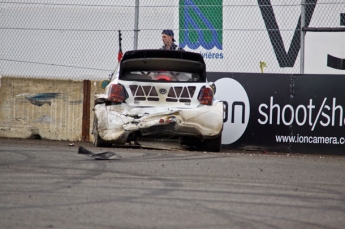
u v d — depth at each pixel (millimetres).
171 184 20750
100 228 14219
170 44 44156
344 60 55656
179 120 31828
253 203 18172
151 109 31922
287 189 20938
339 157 36531
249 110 38688
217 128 32219
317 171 26031
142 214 15914
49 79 42062
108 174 22438
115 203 17219
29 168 23500
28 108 42219
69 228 14102
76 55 56625
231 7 55219
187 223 15102
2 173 22094
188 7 55000
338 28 40688
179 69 32844
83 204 16938
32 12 56438
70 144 36875
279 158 31031
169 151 31656
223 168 25359
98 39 56969
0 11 55906
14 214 15453
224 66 55188
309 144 38125
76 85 41875
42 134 42094
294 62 55500
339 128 37844
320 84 38031
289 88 38312
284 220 16125
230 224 15266
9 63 55594
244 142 38750
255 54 55438
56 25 56906
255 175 23797
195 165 25922
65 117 41875
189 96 32438
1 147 31188
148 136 32250
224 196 19047
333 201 19188
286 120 38312
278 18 55750
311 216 16828
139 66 32438
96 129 32750
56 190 18969
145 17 57969
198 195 19000
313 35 55844
